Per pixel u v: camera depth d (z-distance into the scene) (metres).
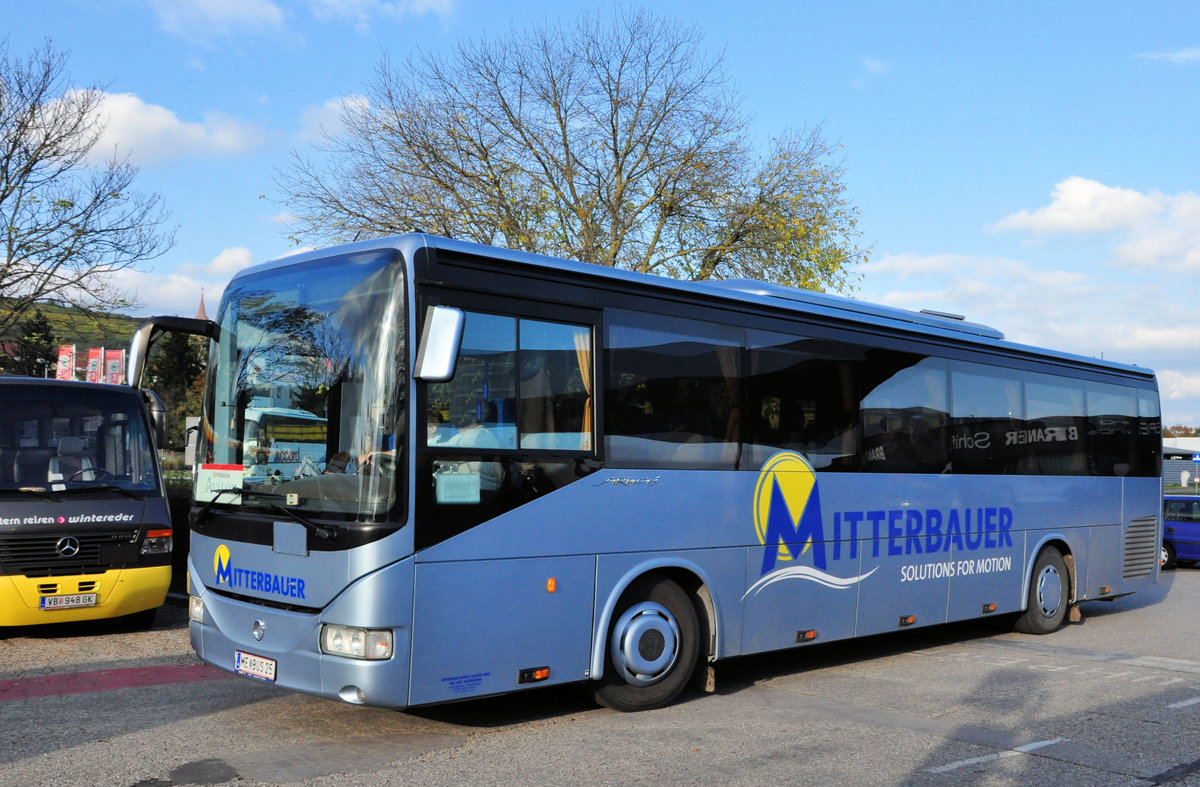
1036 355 11.68
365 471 5.99
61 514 9.93
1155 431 13.93
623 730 6.84
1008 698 8.11
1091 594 12.40
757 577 8.09
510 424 6.52
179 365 65.69
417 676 5.95
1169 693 8.39
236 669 6.54
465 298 6.36
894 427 9.55
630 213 24.83
